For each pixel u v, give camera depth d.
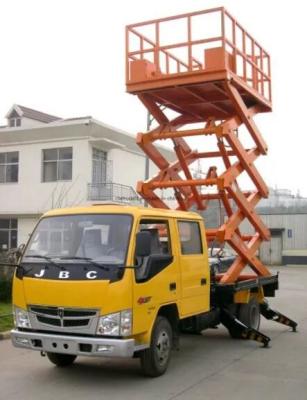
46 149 32.12
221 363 8.84
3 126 36.75
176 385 7.46
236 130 11.08
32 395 7.01
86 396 6.95
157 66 10.60
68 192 31.12
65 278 7.31
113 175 32.91
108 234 7.57
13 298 7.80
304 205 44.94
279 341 10.91
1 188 33.31
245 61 10.84
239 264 11.05
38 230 8.07
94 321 7.07
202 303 9.05
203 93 10.62
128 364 8.68
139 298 7.27
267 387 7.41
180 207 11.43
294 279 29.92
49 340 7.28
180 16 10.38
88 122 29.97
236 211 10.96
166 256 7.99
